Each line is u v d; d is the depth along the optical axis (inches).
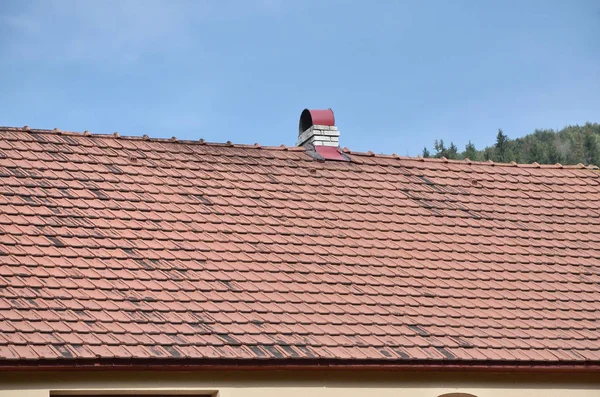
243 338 495.2
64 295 486.9
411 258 614.2
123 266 526.9
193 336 486.3
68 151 632.4
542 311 588.7
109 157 641.0
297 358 491.5
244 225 605.0
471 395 541.6
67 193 583.8
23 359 433.4
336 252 598.9
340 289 561.9
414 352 520.4
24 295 476.4
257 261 568.1
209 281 536.7
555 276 631.8
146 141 676.1
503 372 545.0
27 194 570.3
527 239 669.3
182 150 677.9
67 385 454.0
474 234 660.1
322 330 519.8
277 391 498.6
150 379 473.1
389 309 554.6
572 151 3353.8
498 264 629.6
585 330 577.6
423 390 530.6
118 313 486.6
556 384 561.6
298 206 643.5
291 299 540.1
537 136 3543.3
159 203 603.2
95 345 457.4
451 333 545.6
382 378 523.8
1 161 596.7
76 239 539.8
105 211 577.0
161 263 541.0
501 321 568.7
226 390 487.8
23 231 532.1
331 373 512.4
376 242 621.6
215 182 647.8
